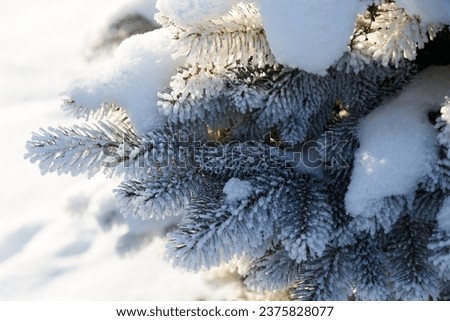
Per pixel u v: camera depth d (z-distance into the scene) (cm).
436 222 75
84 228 101
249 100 73
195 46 69
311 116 78
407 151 70
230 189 73
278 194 74
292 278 81
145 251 99
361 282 74
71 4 148
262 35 71
